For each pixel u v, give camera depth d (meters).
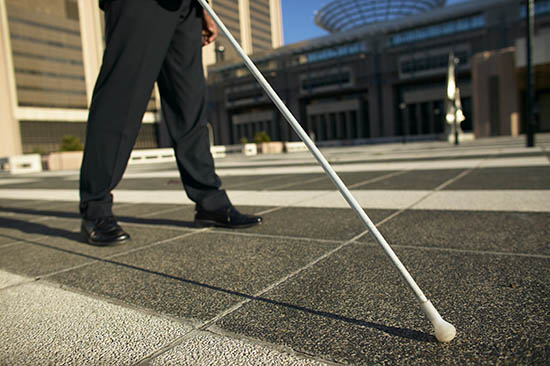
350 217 2.57
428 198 3.18
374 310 1.13
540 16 44.66
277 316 1.13
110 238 2.18
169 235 2.36
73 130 60.91
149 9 2.13
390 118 55.94
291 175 6.38
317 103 64.12
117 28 2.13
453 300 1.17
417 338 0.96
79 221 3.18
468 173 4.86
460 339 0.94
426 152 11.93
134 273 1.64
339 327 1.04
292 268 1.57
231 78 67.62
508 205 2.67
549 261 1.47
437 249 1.72
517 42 29.61
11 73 54.16
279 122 65.12
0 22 53.47
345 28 75.00
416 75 52.53
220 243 2.07
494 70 33.00
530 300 1.13
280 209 3.05
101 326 1.13
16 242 2.44
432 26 51.25
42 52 57.00
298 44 59.59
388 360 0.87
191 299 1.31
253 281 1.45
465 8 48.25
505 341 0.92
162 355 0.95
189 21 2.30
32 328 1.14
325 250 1.80
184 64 2.34
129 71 2.17
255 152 30.38
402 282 1.34
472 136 32.62
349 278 1.41
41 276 1.67
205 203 2.49
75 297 1.39
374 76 55.94
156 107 67.50
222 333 1.05
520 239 1.80
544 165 5.19
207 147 2.49
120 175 2.30
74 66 60.44
